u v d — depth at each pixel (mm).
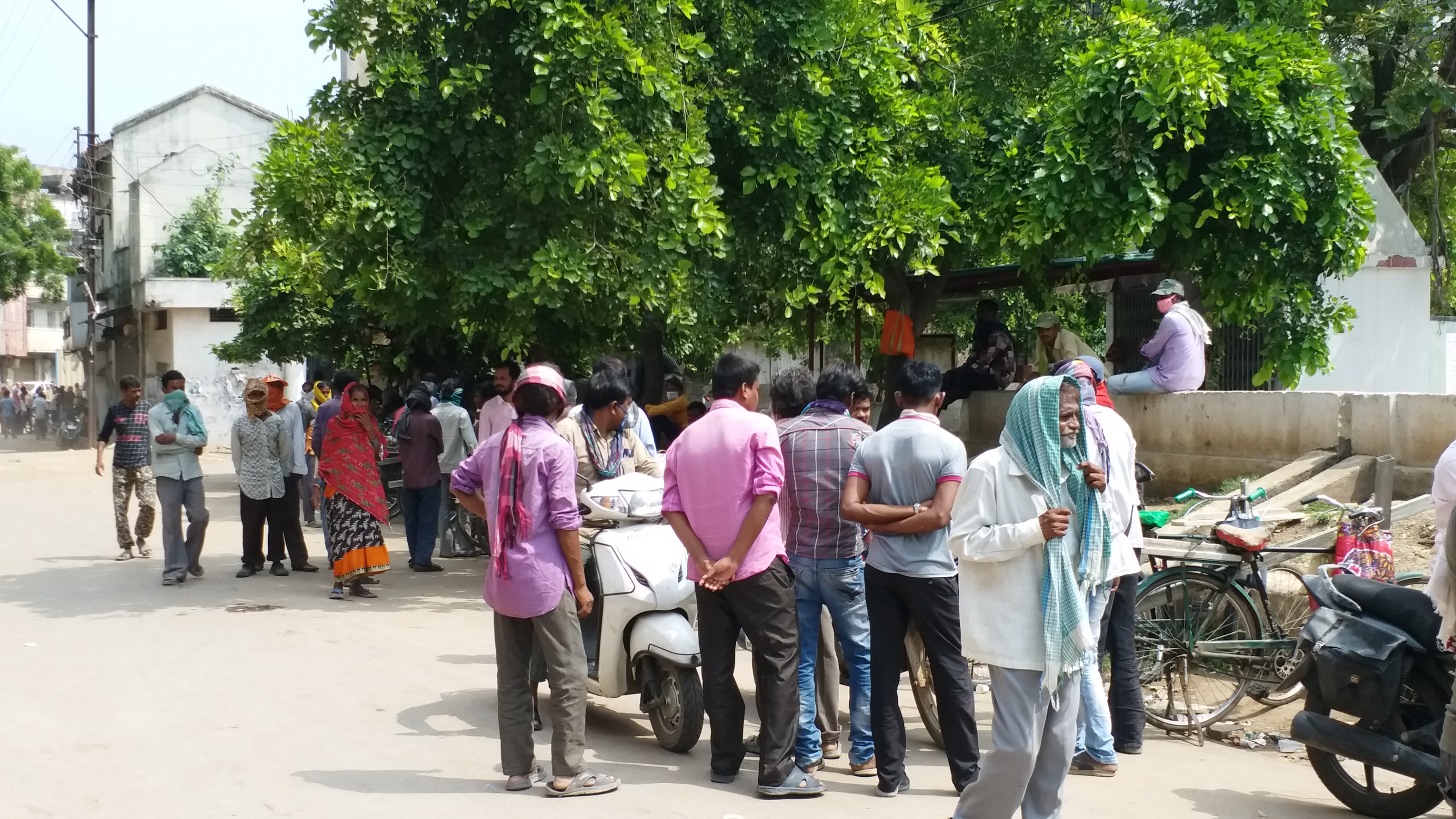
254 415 11141
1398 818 5023
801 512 5520
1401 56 15797
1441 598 4605
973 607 4289
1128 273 13641
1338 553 6805
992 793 4223
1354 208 11328
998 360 13383
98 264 43344
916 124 12234
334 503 9953
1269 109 10875
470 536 12781
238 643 8164
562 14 9695
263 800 5031
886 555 5070
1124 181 11023
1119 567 5457
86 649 7930
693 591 6059
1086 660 5184
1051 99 11859
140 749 5727
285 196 9852
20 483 22859
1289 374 11922
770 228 11867
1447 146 16891
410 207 10000
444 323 11500
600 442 6910
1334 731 4973
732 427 5188
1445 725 4316
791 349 18625
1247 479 8719
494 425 11031
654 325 14008
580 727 5191
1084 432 4340
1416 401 8703
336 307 20828
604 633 6094
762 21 11305
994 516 4238
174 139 39125
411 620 9117
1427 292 14398
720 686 5367
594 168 9555
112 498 19609
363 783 5289
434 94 10180
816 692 5840
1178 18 13180
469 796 5137
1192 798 5250
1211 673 6441
